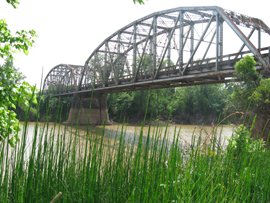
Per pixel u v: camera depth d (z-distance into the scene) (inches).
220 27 626.8
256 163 106.9
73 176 82.8
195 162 90.3
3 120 123.9
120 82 1015.6
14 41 148.1
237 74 395.9
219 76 589.9
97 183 82.3
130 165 88.4
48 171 76.0
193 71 655.8
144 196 70.6
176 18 840.9
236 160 115.0
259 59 470.0
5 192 62.4
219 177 88.9
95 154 80.2
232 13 626.8
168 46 779.4
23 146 68.7
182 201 69.8
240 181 88.8
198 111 1339.8
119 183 84.0
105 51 1176.2
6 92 129.7
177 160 86.7
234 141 133.2
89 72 1339.8
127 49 1077.1
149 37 926.4
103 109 1270.9
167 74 745.6
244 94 346.0
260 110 303.1
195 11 726.5
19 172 67.1
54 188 75.7
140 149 80.2
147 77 868.0
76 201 77.9
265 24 642.2
